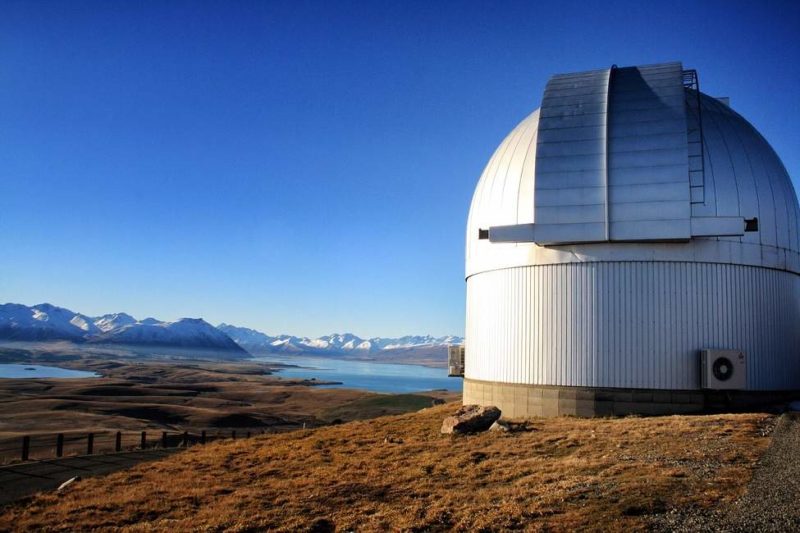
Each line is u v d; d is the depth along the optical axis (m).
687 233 25.91
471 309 33.12
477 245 32.16
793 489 13.66
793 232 29.12
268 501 17.00
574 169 27.58
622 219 26.66
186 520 15.60
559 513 13.65
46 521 16.02
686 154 26.36
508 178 30.52
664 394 26.42
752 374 26.86
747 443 18.50
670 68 29.09
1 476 22.02
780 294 28.23
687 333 26.66
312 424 89.19
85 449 36.22
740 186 27.47
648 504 13.45
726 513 12.55
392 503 16.08
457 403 35.47
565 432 22.47
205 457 23.56
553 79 30.91
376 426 28.72
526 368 28.75
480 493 15.98
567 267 28.16
